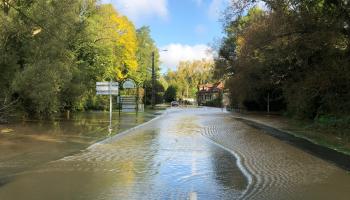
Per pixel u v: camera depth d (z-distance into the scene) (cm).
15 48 2745
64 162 1410
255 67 3950
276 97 5497
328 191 977
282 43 2805
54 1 2831
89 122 3256
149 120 3753
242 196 919
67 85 3472
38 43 2733
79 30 3562
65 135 2256
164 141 2106
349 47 2380
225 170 1266
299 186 1034
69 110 4909
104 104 5909
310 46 2525
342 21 2330
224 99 9406
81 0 4056
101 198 891
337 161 1458
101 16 4866
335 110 2722
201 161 1445
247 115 4984
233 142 2069
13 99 2952
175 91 13600
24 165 1338
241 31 4203
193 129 2891
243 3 2888
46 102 2834
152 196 910
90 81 4609
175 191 964
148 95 9531
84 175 1168
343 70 2419
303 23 2514
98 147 1839
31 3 2788
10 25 2558
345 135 2228
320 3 2456
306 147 1862
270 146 1903
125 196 910
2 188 993
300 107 3344
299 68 3122
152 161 1436
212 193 948
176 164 1373
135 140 2152
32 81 2597
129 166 1328
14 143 1886
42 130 2503
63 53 2875
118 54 5838
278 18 2597
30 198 893
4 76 2719
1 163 1373
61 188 993
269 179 1127
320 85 2608
